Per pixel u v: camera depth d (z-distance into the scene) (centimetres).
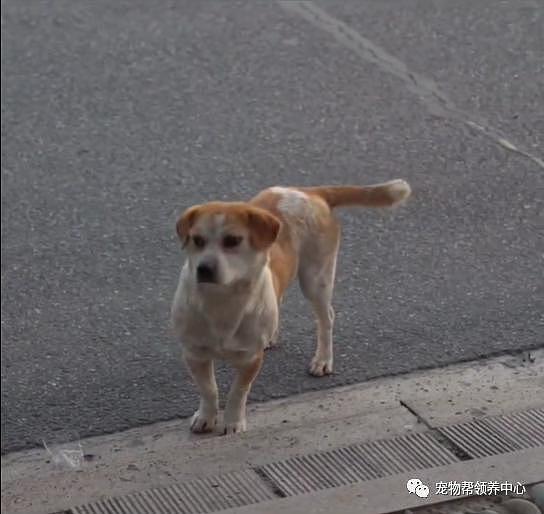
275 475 599
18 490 620
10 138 1164
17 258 980
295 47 1289
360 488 564
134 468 632
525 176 1009
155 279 940
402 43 1265
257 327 679
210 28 1338
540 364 785
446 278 899
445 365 795
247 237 639
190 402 777
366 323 848
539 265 902
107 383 805
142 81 1249
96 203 1055
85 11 1388
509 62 1166
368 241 952
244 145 1131
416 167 1062
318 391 773
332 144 1122
